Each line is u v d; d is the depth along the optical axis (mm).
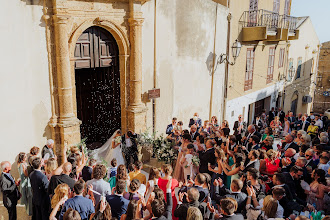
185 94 10875
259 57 16406
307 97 23859
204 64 11609
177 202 4984
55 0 6434
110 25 7750
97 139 9406
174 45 9805
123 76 8523
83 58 7648
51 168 5227
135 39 8258
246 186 5223
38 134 6789
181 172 6805
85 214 4273
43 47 6598
